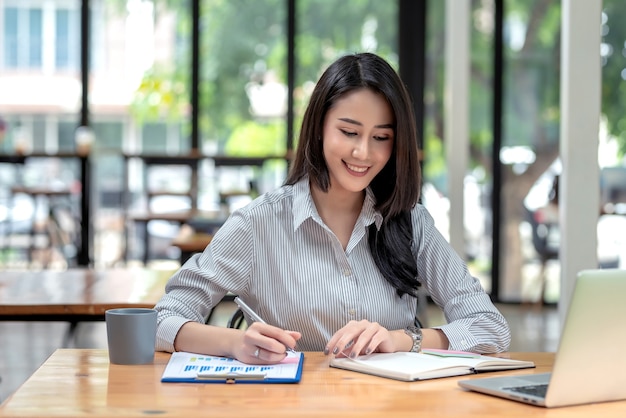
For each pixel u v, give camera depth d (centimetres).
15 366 531
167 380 169
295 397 158
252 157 810
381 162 208
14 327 679
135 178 833
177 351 198
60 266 817
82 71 848
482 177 816
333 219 221
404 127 206
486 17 813
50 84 849
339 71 207
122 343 184
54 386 165
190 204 817
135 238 834
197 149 855
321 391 163
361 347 187
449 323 227
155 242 824
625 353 155
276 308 218
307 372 179
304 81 857
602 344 152
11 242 812
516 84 811
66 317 279
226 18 855
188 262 222
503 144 812
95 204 846
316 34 855
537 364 194
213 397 158
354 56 208
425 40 842
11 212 812
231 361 185
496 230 812
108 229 846
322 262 218
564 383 152
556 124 805
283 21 855
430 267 231
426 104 842
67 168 841
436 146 841
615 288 151
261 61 856
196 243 429
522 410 151
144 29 853
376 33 851
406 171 211
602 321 151
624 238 716
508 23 810
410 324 224
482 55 815
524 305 805
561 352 150
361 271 220
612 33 729
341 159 206
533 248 804
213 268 216
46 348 590
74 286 320
